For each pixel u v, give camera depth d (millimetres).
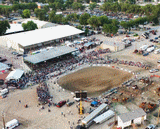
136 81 136125
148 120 97312
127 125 92562
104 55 186500
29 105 114312
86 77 145625
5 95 124562
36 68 162750
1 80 142625
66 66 165500
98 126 95188
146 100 113875
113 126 94438
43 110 109188
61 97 121188
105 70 156000
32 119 102000
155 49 195875
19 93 127812
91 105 110938
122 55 185250
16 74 146625
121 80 139000
